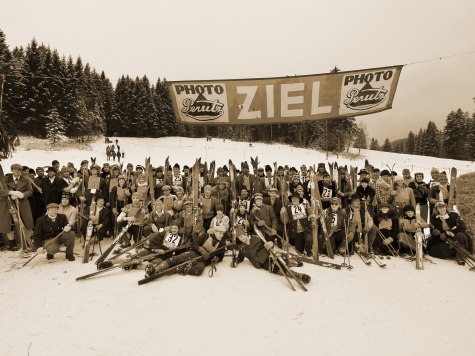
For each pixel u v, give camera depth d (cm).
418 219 702
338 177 872
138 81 5934
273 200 735
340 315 408
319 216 691
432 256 676
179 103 793
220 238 603
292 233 691
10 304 430
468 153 5291
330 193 820
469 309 430
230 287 496
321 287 499
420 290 493
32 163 2458
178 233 623
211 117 789
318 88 764
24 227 673
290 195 841
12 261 614
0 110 757
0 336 353
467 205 1074
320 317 402
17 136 764
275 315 406
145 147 4169
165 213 691
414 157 4703
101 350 329
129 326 376
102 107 5862
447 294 479
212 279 531
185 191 944
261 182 929
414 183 827
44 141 3919
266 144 4872
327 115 766
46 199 778
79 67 5325
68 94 4688
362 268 598
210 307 426
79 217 772
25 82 4309
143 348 333
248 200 784
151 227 680
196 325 380
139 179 833
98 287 490
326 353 327
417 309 428
